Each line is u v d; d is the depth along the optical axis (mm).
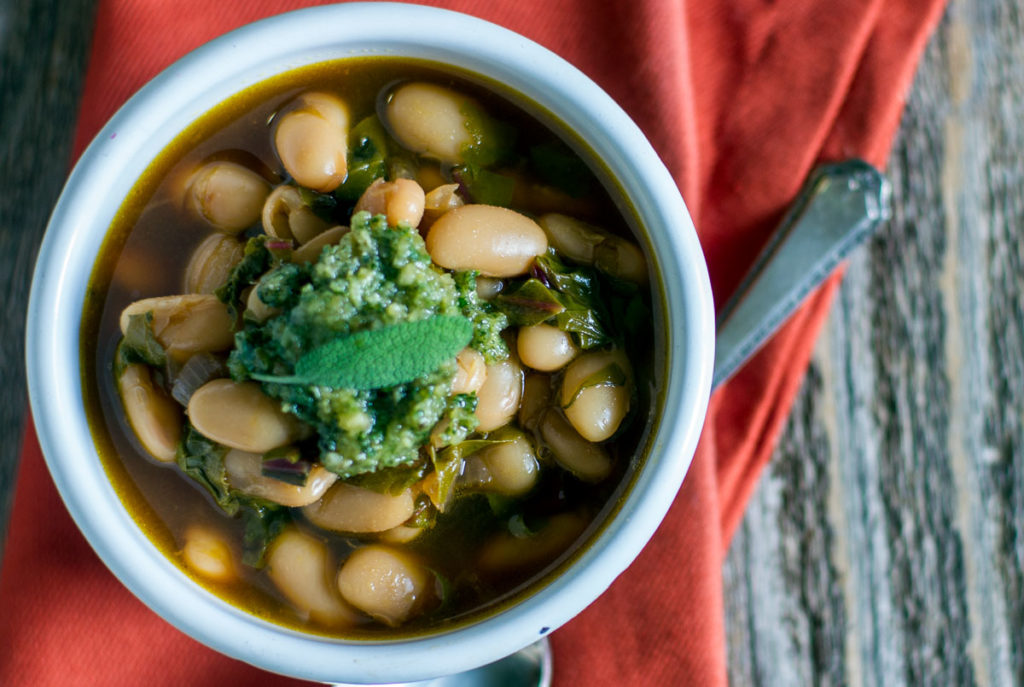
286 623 341
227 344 334
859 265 473
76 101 440
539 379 351
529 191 354
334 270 314
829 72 423
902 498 470
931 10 430
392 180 350
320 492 333
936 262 473
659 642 404
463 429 327
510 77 337
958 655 469
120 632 388
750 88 424
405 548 347
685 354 332
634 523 329
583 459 346
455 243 341
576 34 395
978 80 473
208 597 334
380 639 337
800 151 423
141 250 339
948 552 470
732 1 422
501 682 406
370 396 318
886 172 474
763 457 439
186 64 325
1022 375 473
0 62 439
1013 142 475
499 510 350
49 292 324
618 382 346
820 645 465
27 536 386
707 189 427
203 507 340
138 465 338
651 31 390
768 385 430
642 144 333
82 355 332
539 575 344
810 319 436
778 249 423
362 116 347
